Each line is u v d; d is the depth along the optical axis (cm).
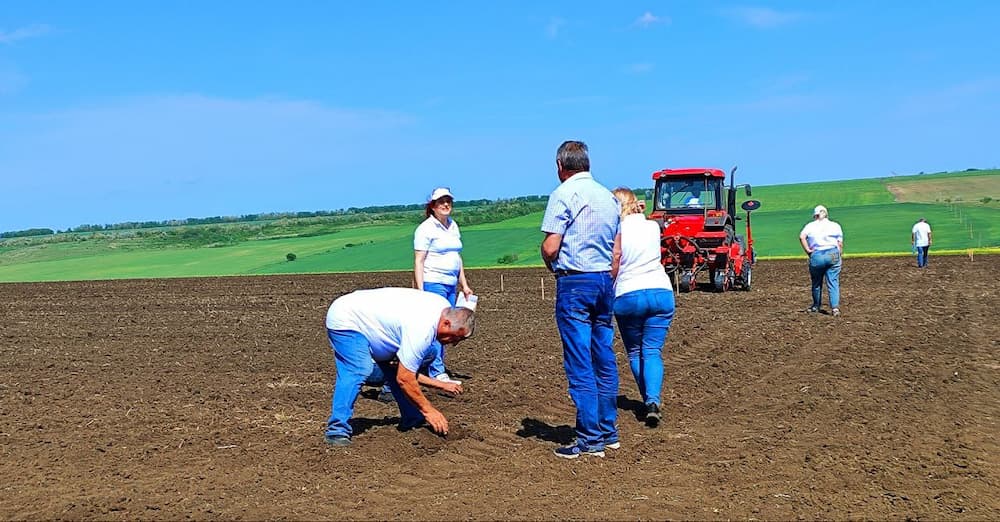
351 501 634
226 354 1381
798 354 1241
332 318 792
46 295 3012
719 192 2453
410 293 791
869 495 643
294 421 884
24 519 600
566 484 672
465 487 666
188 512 610
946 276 2678
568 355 740
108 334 1727
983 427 835
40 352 1460
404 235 7688
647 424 853
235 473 704
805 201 8581
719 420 873
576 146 738
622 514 602
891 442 782
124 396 1035
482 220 8050
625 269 859
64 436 837
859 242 5084
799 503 625
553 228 721
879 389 1002
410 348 762
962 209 6912
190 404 979
